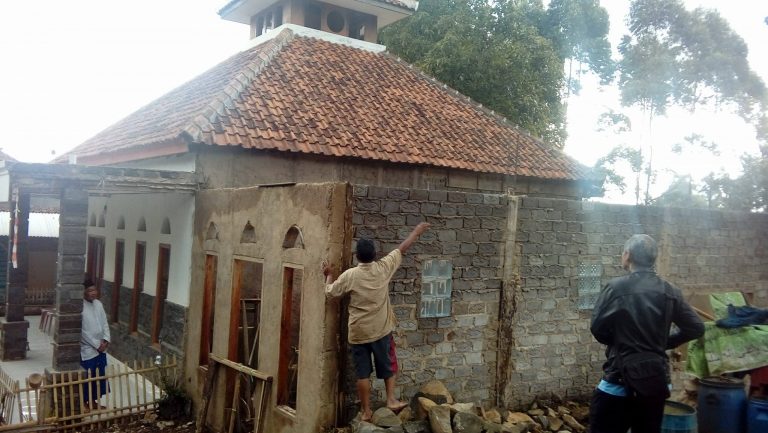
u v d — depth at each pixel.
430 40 21.56
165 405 9.01
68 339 8.61
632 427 4.52
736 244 9.62
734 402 5.88
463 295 7.39
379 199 6.74
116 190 9.25
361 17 16.53
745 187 22.91
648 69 25.14
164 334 10.55
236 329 8.20
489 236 7.59
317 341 6.40
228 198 8.59
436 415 6.12
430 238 7.11
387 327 6.24
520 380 7.86
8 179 9.48
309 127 11.25
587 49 28.47
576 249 8.33
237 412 7.79
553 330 8.16
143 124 13.76
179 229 10.30
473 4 22.20
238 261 8.25
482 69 20.16
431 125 13.50
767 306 10.04
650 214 8.85
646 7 25.98
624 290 4.48
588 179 13.95
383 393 6.73
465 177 12.48
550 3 27.61
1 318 13.85
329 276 6.28
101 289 15.02
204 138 9.63
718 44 25.09
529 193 13.40
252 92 11.65
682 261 9.03
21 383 10.66
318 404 6.29
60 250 8.59
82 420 8.45
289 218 7.11
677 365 8.58
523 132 15.37
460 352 7.37
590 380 8.49
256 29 16.94
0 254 19.92
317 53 14.57
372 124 12.34
